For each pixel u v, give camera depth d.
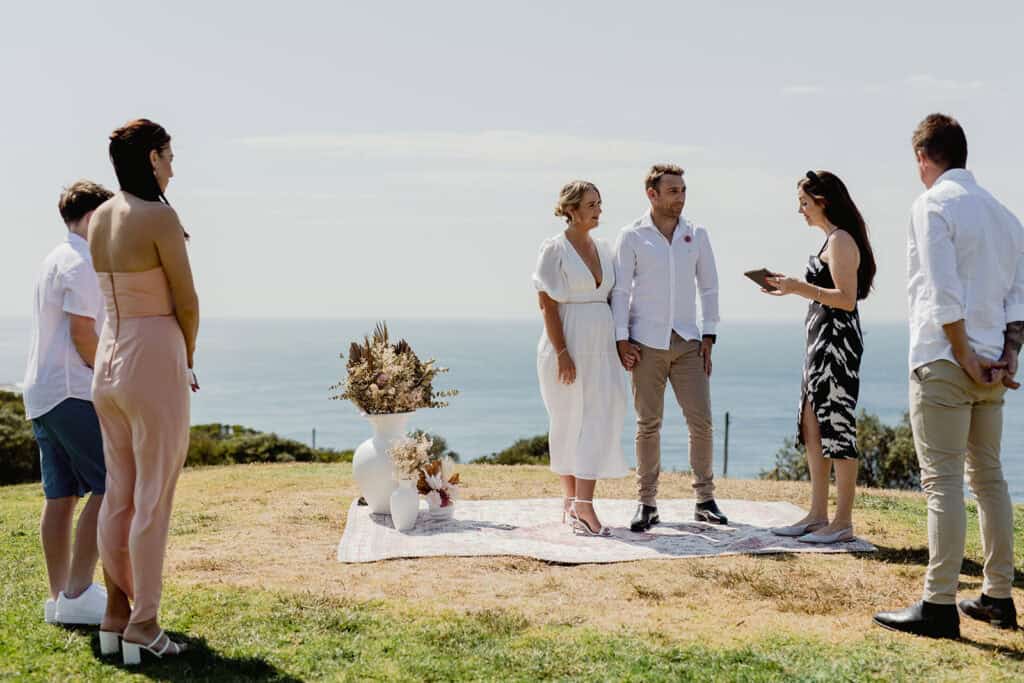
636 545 6.35
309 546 6.48
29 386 4.50
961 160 4.59
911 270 4.63
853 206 6.07
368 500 7.34
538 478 9.73
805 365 6.43
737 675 4.02
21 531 7.24
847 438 6.21
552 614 4.86
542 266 6.61
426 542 6.45
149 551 4.09
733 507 7.69
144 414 3.98
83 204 4.50
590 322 6.59
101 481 4.58
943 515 4.45
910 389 4.61
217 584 5.32
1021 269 4.56
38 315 4.49
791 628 4.64
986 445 4.63
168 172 4.11
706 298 6.89
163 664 4.10
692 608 5.00
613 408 6.65
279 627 4.59
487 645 4.39
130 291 3.97
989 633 4.55
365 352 7.30
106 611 4.24
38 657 4.19
